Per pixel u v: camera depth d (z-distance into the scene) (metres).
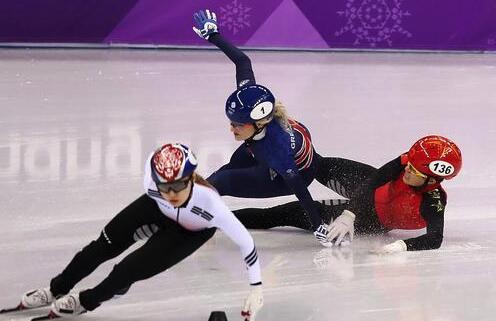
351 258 12.45
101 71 26.69
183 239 9.27
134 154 17.42
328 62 30.23
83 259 9.60
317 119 21.36
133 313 10.34
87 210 14.05
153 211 9.45
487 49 33.81
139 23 30.97
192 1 31.17
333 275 11.75
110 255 9.64
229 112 11.73
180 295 10.91
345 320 10.30
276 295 11.01
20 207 14.05
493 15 33.56
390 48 32.97
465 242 13.26
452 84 27.06
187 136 19.05
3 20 29.77
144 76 26.14
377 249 12.67
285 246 12.98
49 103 21.80
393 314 10.52
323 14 32.12
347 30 32.47
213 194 9.09
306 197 12.33
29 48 30.20
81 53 29.88
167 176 8.63
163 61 28.98
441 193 12.91
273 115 12.07
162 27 31.17
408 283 11.52
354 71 28.66
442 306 10.80
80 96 22.83
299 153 12.67
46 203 14.30
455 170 12.40
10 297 10.61
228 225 9.12
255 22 31.64
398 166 12.90
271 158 12.05
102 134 18.89
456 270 12.05
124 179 15.79
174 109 21.73
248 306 9.26
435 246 12.74
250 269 9.32
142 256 9.17
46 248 12.34
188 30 31.39
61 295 9.87
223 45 13.82
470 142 19.73
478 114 22.78
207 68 27.95
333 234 12.65
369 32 32.69
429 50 33.28
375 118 21.78
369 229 13.31
